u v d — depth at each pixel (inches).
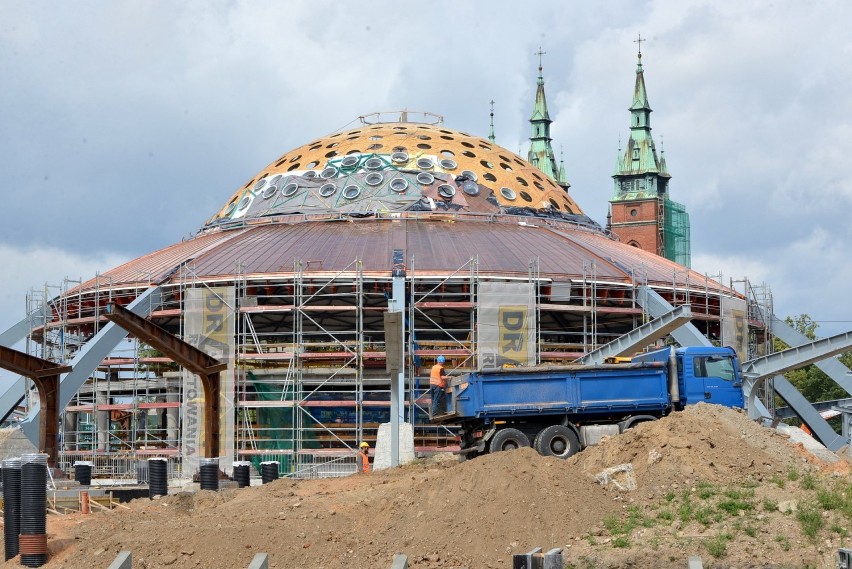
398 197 2898.6
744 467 1235.2
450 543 1140.5
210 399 1945.1
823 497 1128.2
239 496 1505.9
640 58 6318.9
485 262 2527.1
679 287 2652.6
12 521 1252.5
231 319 2393.0
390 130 3176.7
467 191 2955.2
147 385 2541.8
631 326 2687.0
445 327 2610.7
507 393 1617.9
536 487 1186.6
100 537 1234.6
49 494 1627.7
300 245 2628.0
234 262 2546.8
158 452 2404.0
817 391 4261.8
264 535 1179.9
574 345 2480.3
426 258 2524.6
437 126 3304.6
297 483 1652.3
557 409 1612.9
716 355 1651.1
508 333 2394.2
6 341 2758.4
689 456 1242.0
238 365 2409.0
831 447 2659.9
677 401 1632.6
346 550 1159.6
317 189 2962.6
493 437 1615.4
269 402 2329.0
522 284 2415.1
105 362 2497.5
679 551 1060.5
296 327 2455.7
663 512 1158.3
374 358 2401.6
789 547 1056.2
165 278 2541.8
